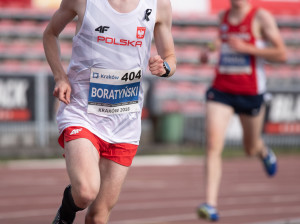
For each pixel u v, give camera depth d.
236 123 44.06
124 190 25.95
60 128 10.87
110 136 10.89
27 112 39.69
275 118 44.25
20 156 38.53
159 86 48.62
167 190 26.12
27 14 54.09
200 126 45.44
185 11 58.44
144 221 18.09
